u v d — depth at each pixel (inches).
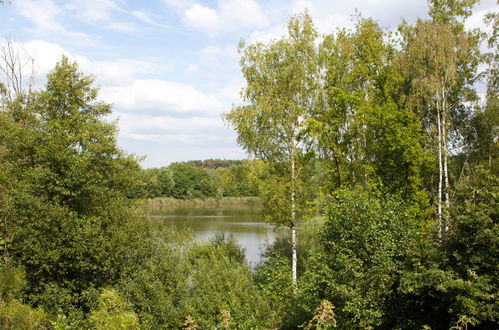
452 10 962.7
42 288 584.7
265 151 771.4
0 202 621.6
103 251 588.4
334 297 443.8
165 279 579.5
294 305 556.7
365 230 438.0
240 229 1550.2
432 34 866.1
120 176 782.5
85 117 769.6
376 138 825.5
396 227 463.8
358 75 798.5
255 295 572.4
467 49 914.7
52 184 614.9
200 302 532.4
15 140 659.4
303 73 751.1
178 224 1734.7
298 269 825.5
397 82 846.5
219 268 625.3
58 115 759.7
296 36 772.6
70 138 655.8
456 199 472.7
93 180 644.1
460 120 1075.9
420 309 441.4
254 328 494.6
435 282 392.2
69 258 589.9
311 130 731.4
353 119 767.1
